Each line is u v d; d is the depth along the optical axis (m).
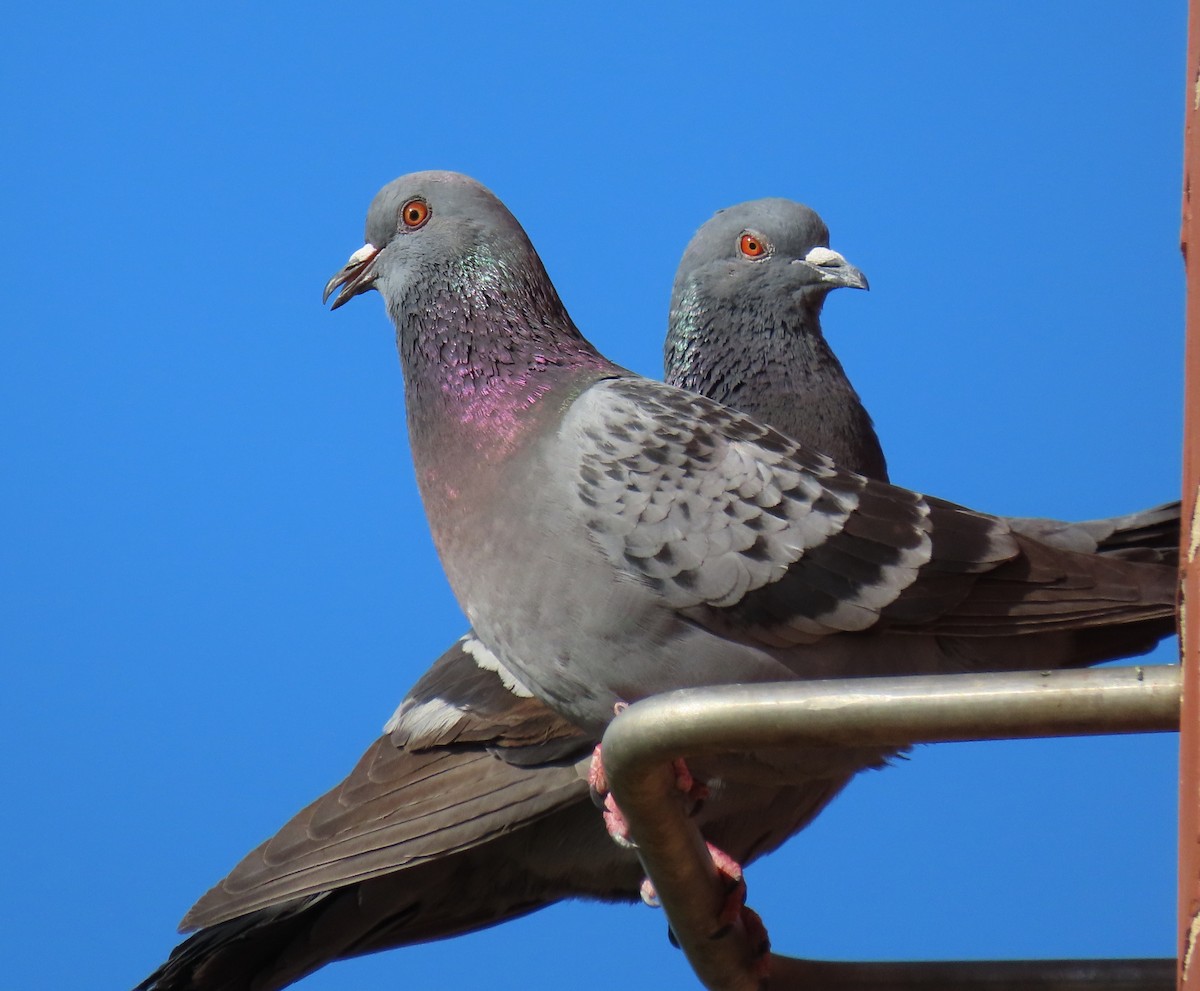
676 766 6.93
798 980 7.54
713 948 7.20
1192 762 3.92
